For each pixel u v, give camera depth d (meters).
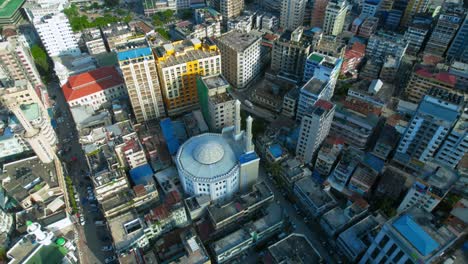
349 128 182.62
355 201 148.75
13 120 180.38
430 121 151.25
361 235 137.25
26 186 155.88
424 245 102.19
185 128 198.50
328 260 141.38
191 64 196.25
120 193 154.00
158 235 148.50
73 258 137.88
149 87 193.12
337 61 193.25
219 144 156.75
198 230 147.88
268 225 142.75
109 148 168.25
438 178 142.88
